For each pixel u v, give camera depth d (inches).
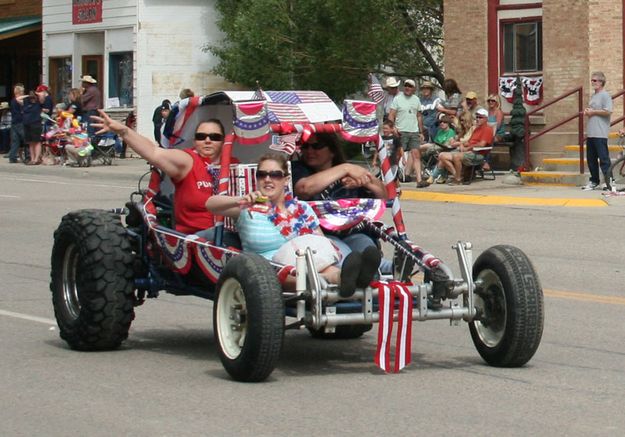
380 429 340.8
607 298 582.9
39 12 1989.4
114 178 1417.3
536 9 1274.6
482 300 425.4
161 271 465.7
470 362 437.4
